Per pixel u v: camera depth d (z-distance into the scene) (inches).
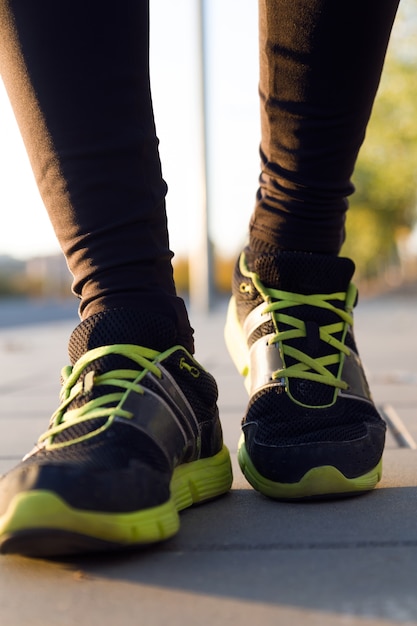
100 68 41.3
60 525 34.2
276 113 48.8
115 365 42.6
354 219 797.9
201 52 357.4
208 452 47.9
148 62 43.3
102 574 34.8
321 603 31.0
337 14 43.9
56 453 38.4
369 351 167.5
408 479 53.0
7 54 42.1
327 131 48.3
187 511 45.5
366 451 47.4
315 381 49.5
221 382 118.4
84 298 44.5
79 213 42.9
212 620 29.8
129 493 36.3
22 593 33.0
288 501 47.0
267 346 51.3
